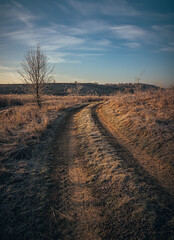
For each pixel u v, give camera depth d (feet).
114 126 35.22
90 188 14.12
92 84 379.96
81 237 9.42
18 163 18.15
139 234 9.21
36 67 55.42
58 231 9.85
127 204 11.66
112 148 22.80
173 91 43.93
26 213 11.17
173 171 15.53
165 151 18.80
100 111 58.54
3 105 75.25
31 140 25.48
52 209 11.60
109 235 9.41
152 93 51.90
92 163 18.63
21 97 89.30
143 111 35.17
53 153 22.13
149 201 11.77
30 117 42.16
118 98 65.36
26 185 14.35
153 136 22.79
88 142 25.86
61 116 51.29
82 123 40.11
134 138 25.53
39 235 9.56
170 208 11.08
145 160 18.69
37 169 17.39
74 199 12.73
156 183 14.16
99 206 11.87
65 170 17.44
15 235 9.51
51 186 14.42
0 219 10.57
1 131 27.53
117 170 16.34
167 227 9.50
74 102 100.01
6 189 13.48
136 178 14.85
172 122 25.98
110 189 13.64
